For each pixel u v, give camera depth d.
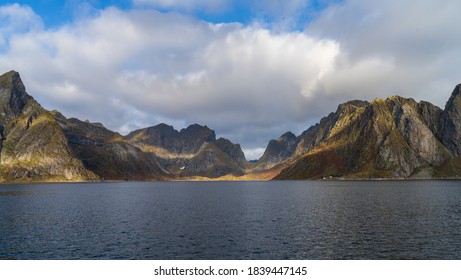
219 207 119.12
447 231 68.44
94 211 108.25
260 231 70.94
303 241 61.59
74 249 57.38
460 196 149.50
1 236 67.38
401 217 86.75
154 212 105.12
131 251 56.00
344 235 66.06
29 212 105.50
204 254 54.06
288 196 170.38
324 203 127.06
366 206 112.94
